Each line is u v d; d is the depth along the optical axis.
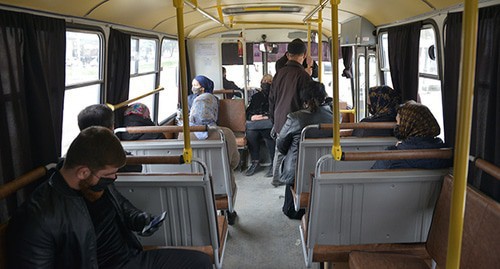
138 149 3.46
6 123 2.40
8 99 2.44
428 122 2.59
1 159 2.38
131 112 4.19
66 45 3.25
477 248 1.91
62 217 1.73
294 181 3.84
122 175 2.48
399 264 2.28
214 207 2.54
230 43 7.91
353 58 5.74
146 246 2.65
